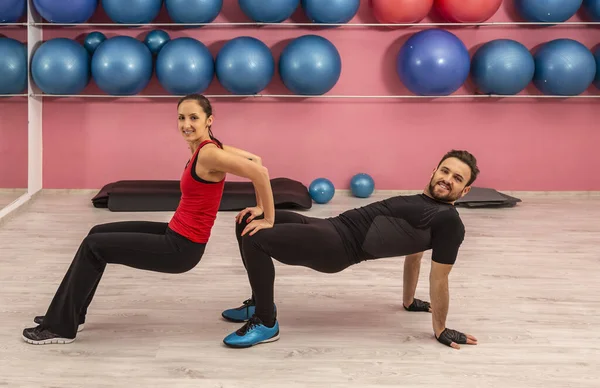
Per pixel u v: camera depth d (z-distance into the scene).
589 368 2.43
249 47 4.69
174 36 5.06
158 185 4.99
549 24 5.12
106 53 4.61
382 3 4.75
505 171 5.33
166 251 2.43
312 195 4.98
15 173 4.75
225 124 5.20
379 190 5.34
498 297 3.14
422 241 2.48
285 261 2.49
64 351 2.48
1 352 2.46
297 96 5.13
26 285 3.20
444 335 2.60
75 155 5.19
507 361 2.47
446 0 4.80
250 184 5.04
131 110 5.14
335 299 3.09
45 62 4.61
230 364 2.41
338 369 2.38
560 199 5.30
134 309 2.92
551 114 5.26
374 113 5.23
